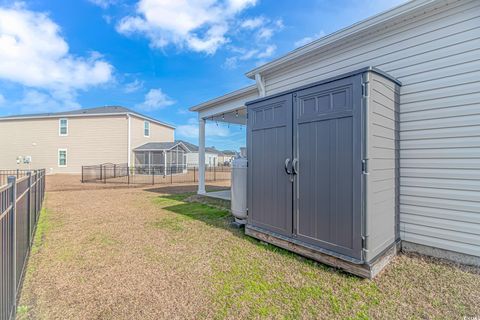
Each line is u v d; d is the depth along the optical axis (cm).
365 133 251
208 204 700
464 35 284
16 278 224
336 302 214
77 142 1922
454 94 290
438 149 300
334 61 417
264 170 368
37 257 324
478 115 274
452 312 199
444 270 268
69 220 525
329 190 281
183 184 1328
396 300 216
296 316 196
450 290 230
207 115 843
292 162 323
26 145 1983
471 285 238
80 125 1920
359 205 253
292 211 324
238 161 459
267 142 363
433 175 304
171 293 235
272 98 355
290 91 327
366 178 249
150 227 465
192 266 293
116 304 217
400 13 321
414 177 317
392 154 306
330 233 279
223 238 395
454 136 289
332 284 245
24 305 215
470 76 280
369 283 244
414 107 319
